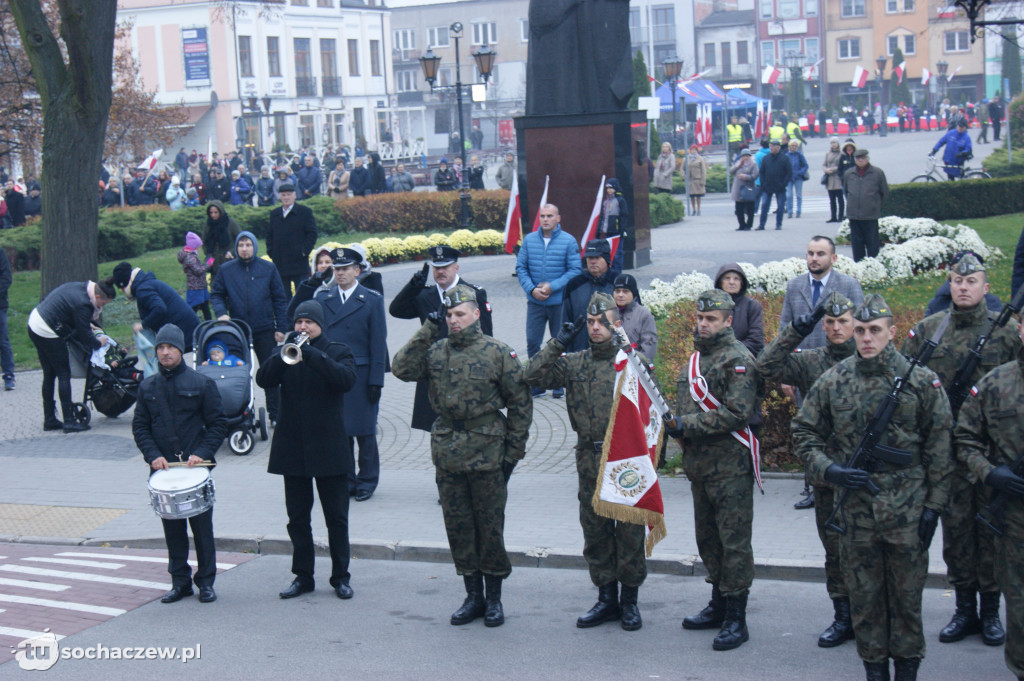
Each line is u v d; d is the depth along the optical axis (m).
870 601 5.38
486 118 77.62
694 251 21.23
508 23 82.75
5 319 15.10
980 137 48.00
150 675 6.04
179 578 7.36
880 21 80.50
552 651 6.20
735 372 6.08
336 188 34.06
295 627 6.78
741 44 83.44
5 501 10.08
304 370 7.15
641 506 6.20
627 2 18.33
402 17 85.00
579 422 6.48
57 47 16.86
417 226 28.36
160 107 30.84
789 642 6.17
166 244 28.12
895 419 5.33
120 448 11.86
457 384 6.56
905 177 37.09
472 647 6.32
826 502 6.03
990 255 17.69
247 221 27.31
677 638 6.32
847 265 15.80
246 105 61.19
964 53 78.81
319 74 66.31
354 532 8.54
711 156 56.66
